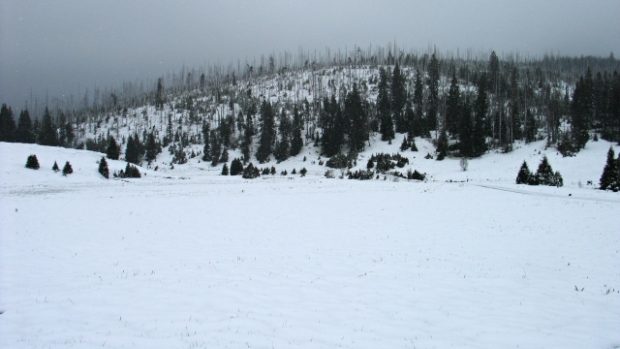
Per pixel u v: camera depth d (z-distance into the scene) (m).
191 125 114.81
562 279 15.51
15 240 20.05
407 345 10.12
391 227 24.44
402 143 80.62
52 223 24.09
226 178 58.59
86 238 20.89
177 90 163.25
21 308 12.02
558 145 67.25
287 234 22.50
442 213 28.86
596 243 20.70
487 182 49.59
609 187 40.12
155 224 24.61
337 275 15.70
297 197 36.25
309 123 102.94
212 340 10.10
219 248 19.47
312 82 135.25
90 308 12.12
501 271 16.41
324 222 25.81
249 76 155.75
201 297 13.19
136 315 11.66
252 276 15.42
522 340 10.54
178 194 37.84
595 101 79.75
